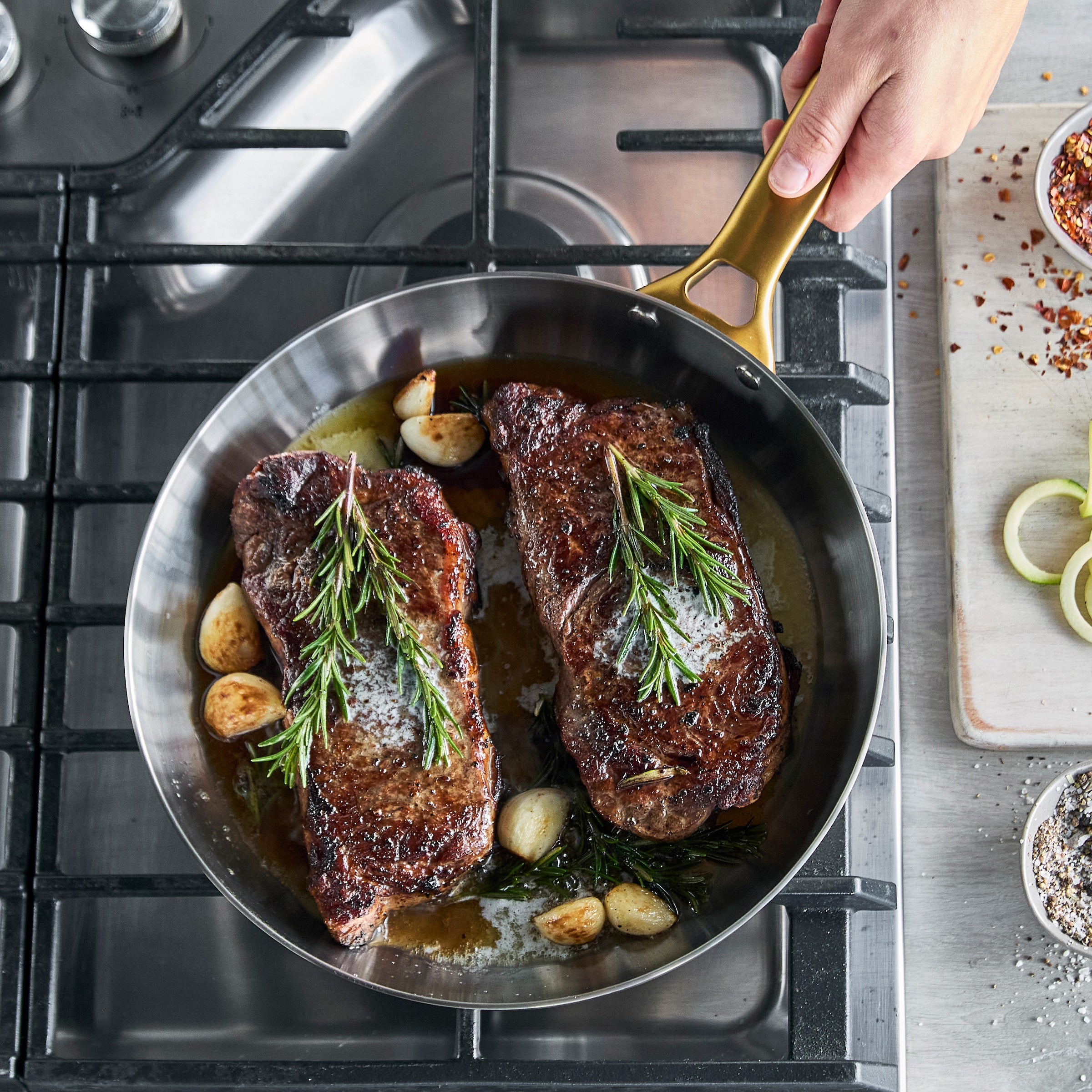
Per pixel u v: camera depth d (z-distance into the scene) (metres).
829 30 0.79
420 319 0.79
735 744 0.76
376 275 0.87
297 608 0.77
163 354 0.86
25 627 0.80
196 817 0.77
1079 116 0.84
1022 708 0.83
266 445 0.81
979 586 0.84
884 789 0.82
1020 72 0.88
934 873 0.83
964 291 0.86
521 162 0.88
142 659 0.77
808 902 0.78
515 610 0.81
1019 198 0.86
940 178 0.87
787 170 0.75
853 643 0.78
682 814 0.76
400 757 0.75
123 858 0.82
